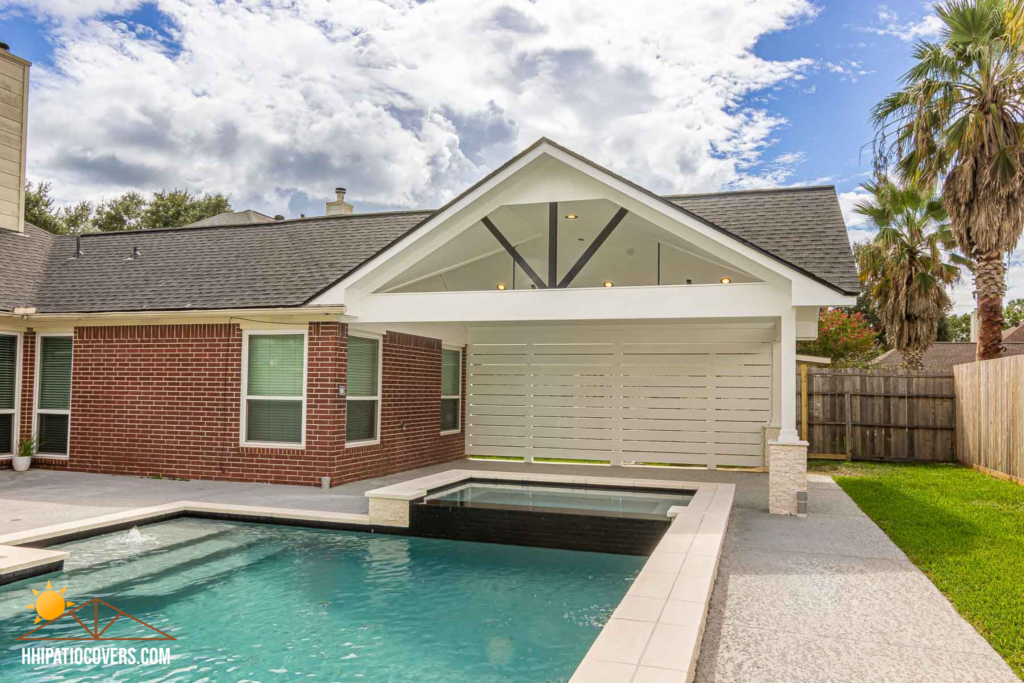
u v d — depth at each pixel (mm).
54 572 7316
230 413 12727
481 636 5836
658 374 15961
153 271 14711
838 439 17141
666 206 10281
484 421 17188
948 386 16594
